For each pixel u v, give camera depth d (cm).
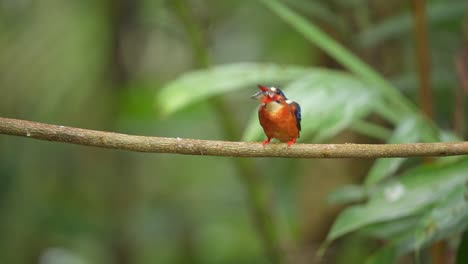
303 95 738
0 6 1194
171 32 1180
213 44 1463
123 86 1330
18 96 1174
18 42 1188
